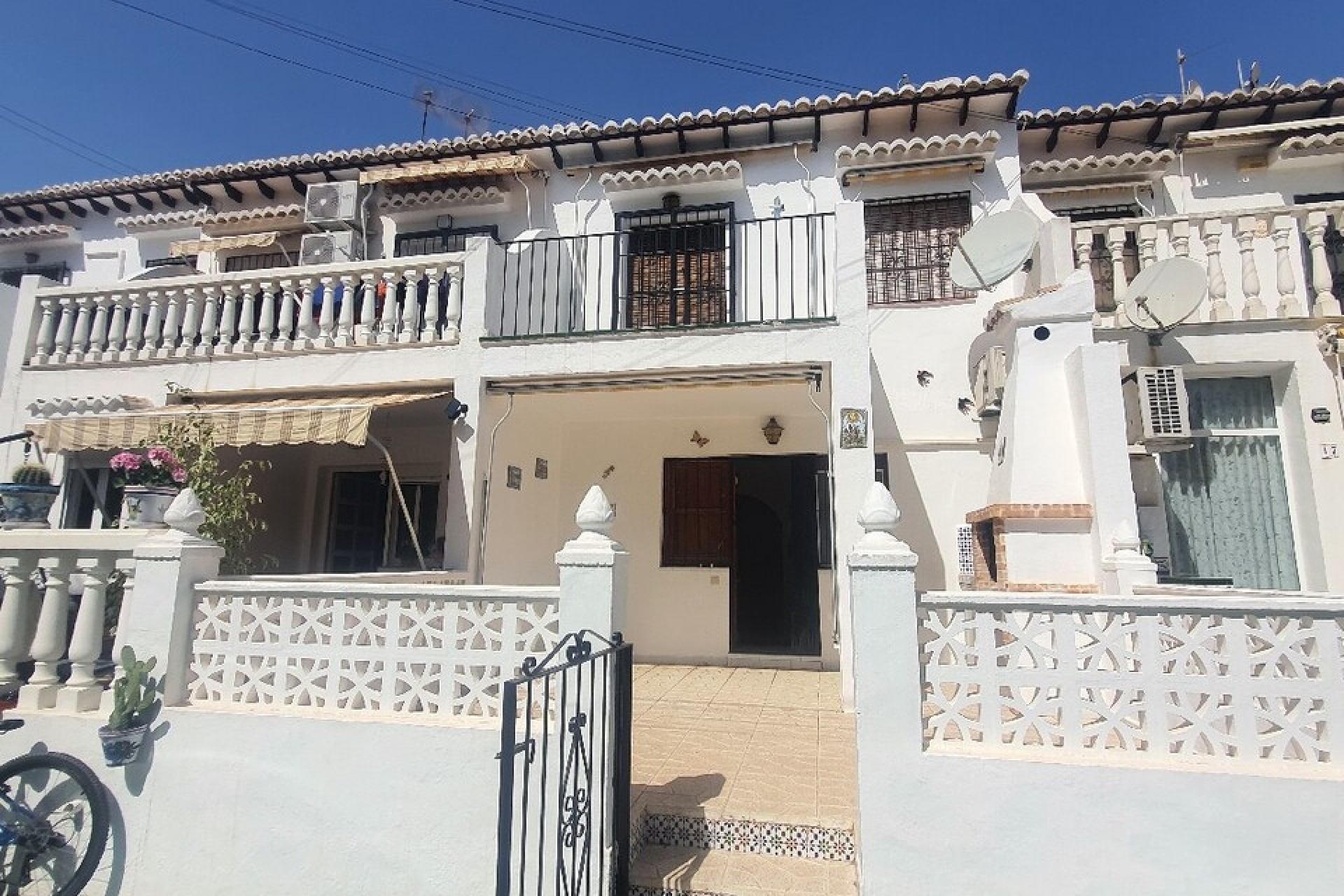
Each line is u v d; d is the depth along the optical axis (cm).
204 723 492
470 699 489
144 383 946
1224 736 393
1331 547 782
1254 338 825
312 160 1230
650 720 718
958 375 994
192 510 537
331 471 1230
